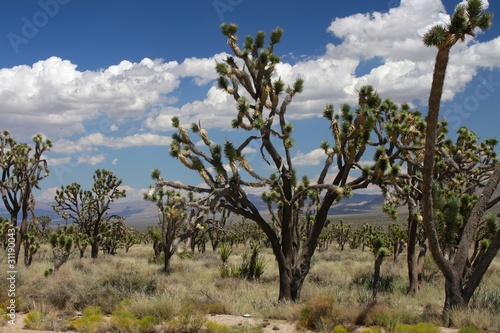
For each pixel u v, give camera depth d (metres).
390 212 12.47
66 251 17.64
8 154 20.97
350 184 12.80
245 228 44.19
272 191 13.87
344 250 42.50
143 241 54.75
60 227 26.52
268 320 10.62
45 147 21.48
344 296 13.12
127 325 9.45
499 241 10.05
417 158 14.85
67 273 15.61
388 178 12.47
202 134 12.92
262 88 13.38
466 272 10.58
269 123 13.09
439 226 12.46
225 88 13.70
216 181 13.40
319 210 13.04
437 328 8.58
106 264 22.25
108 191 28.56
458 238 12.73
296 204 13.49
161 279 16.56
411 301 13.09
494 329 8.88
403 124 13.77
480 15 8.09
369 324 9.47
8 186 20.80
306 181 14.04
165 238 20.53
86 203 28.52
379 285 15.79
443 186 18.06
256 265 19.03
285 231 13.15
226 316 11.09
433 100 8.99
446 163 15.51
